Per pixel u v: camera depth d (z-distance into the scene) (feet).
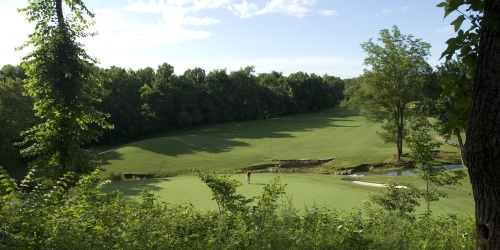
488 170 10.25
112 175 96.02
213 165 118.93
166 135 209.77
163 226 25.54
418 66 116.88
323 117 277.44
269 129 209.67
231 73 269.03
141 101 207.72
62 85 49.52
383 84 121.90
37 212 18.35
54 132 50.39
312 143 156.46
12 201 18.69
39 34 48.80
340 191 64.85
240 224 26.71
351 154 126.31
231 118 268.62
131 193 65.31
